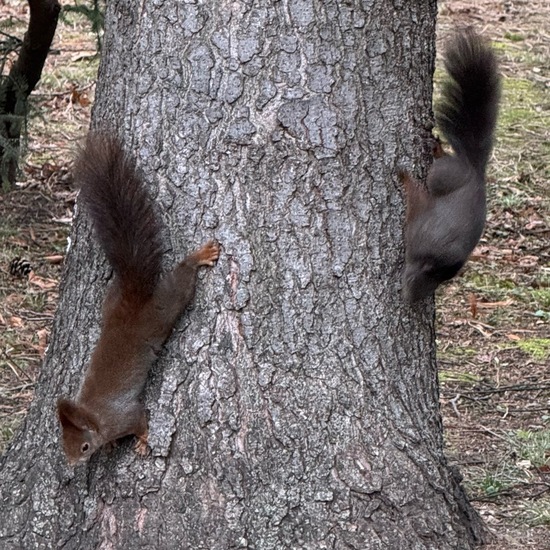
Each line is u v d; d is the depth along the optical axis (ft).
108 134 20.21
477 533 22.06
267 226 19.80
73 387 21.27
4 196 46.57
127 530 20.27
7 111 43.24
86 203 19.95
